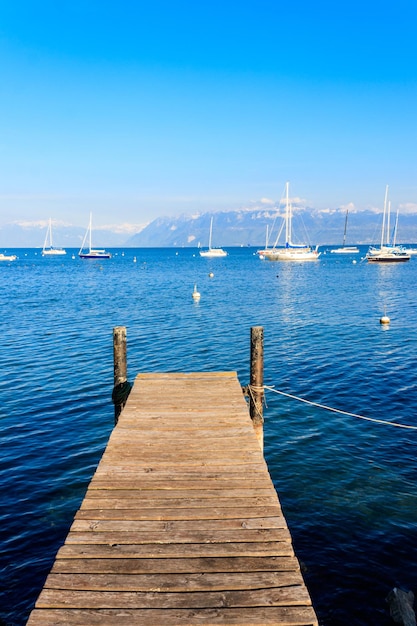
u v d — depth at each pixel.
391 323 39.78
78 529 6.88
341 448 16.20
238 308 49.53
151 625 5.12
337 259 188.12
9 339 33.81
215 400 12.87
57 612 5.30
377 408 19.95
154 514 7.29
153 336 34.81
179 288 74.38
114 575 5.91
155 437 10.38
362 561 10.70
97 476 8.56
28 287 78.75
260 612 5.31
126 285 81.56
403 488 13.56
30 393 21.72
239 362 27.19
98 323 40.62
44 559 10.70
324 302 54.53
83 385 22.91
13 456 15.45
